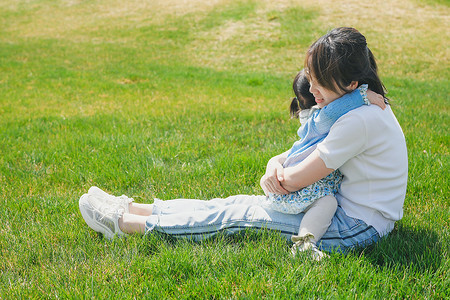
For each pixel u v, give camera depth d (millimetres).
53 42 16203
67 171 3840
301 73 2605
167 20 18641
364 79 2244
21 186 3561
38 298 2094
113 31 17766
